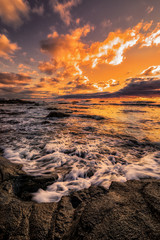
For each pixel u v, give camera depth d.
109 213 1.43
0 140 5.49
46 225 1.43
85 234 1.21
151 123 8.81
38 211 1.64
